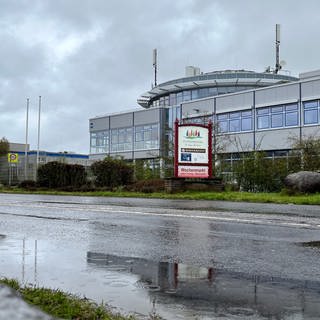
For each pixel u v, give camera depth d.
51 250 8.10
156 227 11.41
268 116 47.56
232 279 5.86
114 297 5.00
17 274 6.12
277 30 67.25
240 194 23.52
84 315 4.06
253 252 7.83
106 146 67.06
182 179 26.08
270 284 5.57
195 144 26.31
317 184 22.14
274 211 15.19
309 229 10.81
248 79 60.00
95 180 34.75
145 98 71.88
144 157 60.78
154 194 25.67
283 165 30.45
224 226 11.48
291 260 7.11
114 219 13.36
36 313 2.25
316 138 37.28
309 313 4.41
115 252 7.91
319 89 43.22
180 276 6.05
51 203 20.61
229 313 4.41
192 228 11.16
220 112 52.03
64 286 5.49
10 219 13.59
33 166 52.81
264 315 4.35
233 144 46.12
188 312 4.45
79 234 10.23
